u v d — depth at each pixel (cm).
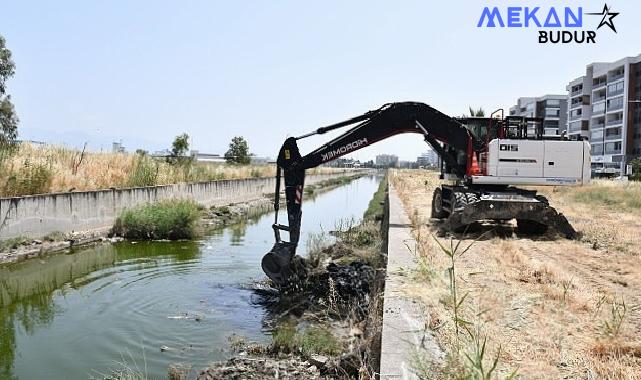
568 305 610
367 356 574
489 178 1330
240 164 5278
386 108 1352
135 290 1096
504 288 680
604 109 7631
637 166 5241
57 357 736
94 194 1761
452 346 443
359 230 1794
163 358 732
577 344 487
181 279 1197
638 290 704
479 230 1303
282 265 1115
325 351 726
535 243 1131
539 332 512
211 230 2062
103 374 678
